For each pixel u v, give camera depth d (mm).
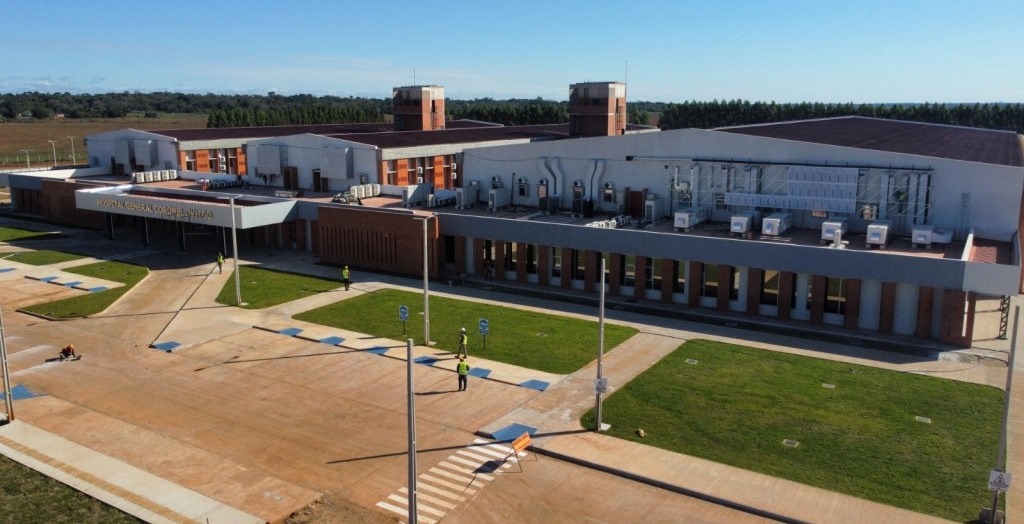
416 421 30469
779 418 30328
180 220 63156
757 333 42000
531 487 25281
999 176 43656
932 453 27234
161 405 32344
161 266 60156
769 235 47281
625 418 30438
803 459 26844
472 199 61938
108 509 23672
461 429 29688
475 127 112812
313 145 73000
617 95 88562
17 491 24688
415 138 80688
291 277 56125
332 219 59906
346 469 26594
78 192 71312
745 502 23953
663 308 46875
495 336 41312
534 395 33000
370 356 38375
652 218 53688
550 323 43750
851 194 47031
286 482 25703
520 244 53344
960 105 167625
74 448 28234
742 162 50906
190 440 28938
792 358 37562
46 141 197500
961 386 33750
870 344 39875
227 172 89688
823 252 42281
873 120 89938
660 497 24656
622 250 49062
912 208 46000
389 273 57312
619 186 56438
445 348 39406
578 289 51656
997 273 37844
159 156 86688
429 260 55562
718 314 45688
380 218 57188
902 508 23547
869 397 32469
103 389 34219
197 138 87125
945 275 39062
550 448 27781
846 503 23891
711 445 28000
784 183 49719
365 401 32625
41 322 44938
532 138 92500
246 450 28094
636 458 26984
